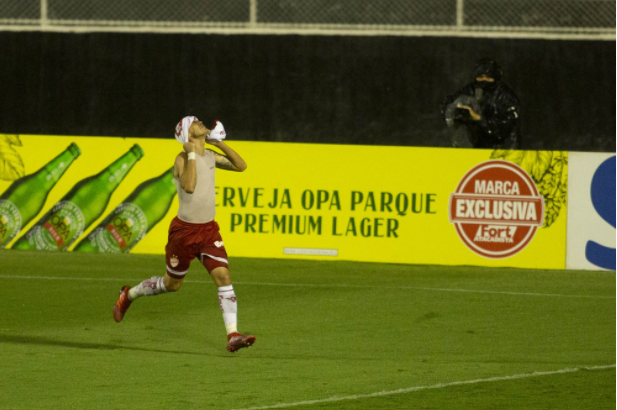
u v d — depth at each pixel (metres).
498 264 40.50
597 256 40.25
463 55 57.09
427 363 24.23
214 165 24.19
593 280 38.09
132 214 41.56
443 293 34.69
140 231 41.56
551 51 56.88
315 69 57.75
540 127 57.22
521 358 25.09
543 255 40.38
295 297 33.44
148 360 23.80
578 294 35.12
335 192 40.84
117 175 41.59
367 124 57.66
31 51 58.41
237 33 58.06
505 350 26.12
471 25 57.22
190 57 58.25
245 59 58.03
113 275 36.88
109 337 26.66
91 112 58.47
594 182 40.16
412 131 57.38
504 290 35.53
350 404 20.14
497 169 40.38
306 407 19.83
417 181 40.62
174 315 29.98
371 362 24.22
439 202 40.56
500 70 51.59
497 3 57.22
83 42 58.34
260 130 58.19
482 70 51.31
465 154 40.47
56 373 22.33
